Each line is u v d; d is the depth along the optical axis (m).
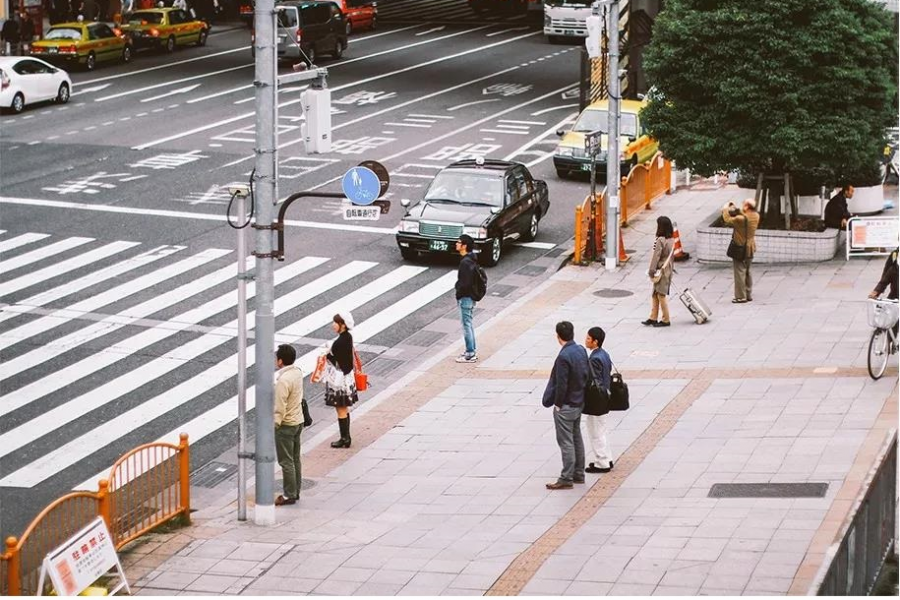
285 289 28.64
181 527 17.67
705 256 30.81
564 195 37.22
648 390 22.19
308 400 22.86
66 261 30.03
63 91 47.94
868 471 17.53
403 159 40.00
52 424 21.27
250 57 59.44
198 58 58.84
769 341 24.56
